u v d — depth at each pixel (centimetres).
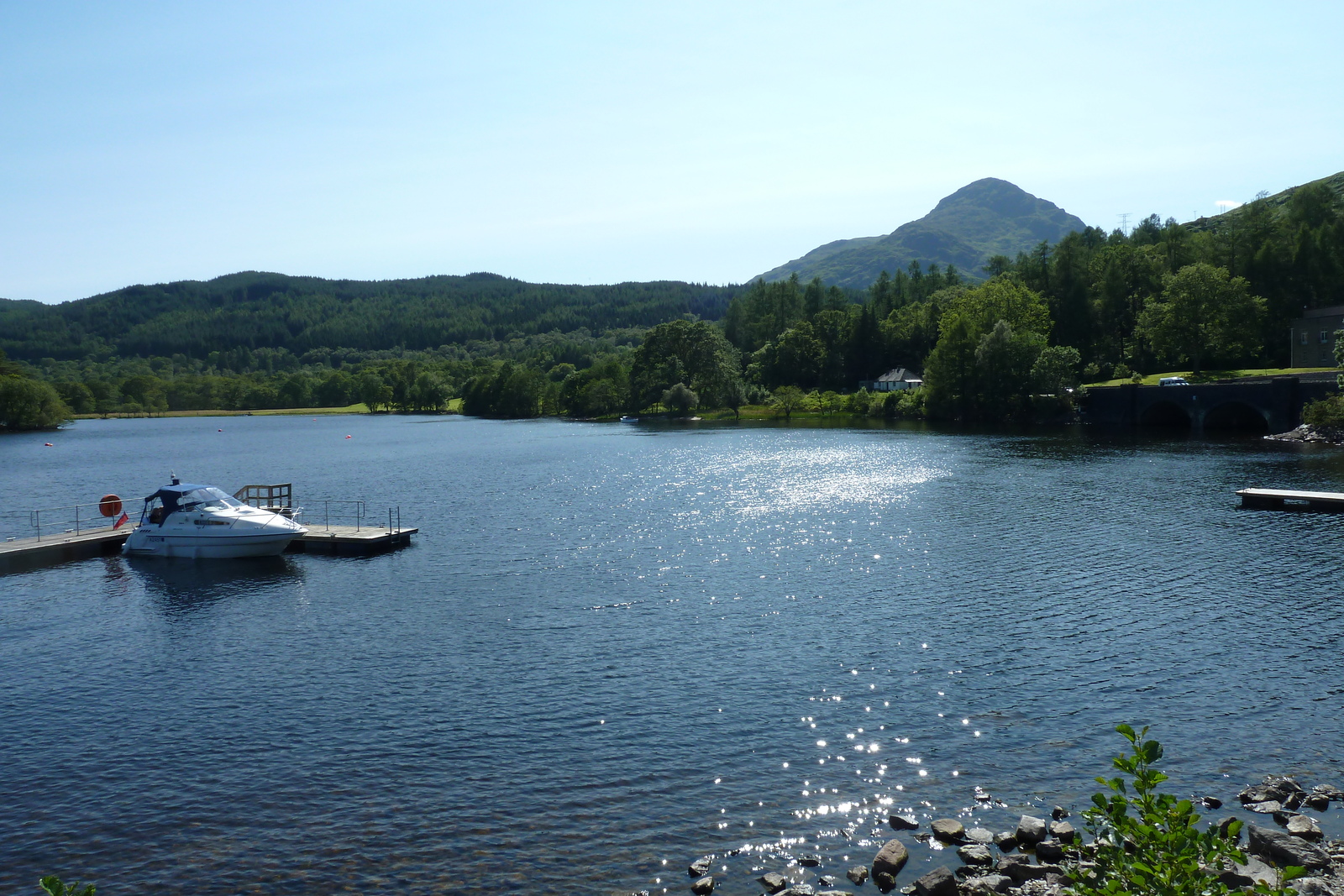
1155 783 1267
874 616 3844
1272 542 5144
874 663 3231
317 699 2997
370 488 9006
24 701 3042
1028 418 15362
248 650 3566
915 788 2291
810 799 2244
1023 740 2552
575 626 3784
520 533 6084
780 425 17962
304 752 2581
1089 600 4028
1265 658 3180
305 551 5547
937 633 3569
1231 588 4169
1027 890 1792
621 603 4147
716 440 14475
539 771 2423
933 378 16638
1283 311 15725
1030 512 6412
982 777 2338
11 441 18812
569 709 2853
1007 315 16962
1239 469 8400
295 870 1981
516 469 10656
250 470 11419
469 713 2838
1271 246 15938
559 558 5228
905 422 16888
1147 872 1123
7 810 2280
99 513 7875
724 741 2594
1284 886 1270
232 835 2136
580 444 14612
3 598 4481
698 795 2277
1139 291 18138
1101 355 17625
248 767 2492
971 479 8375
